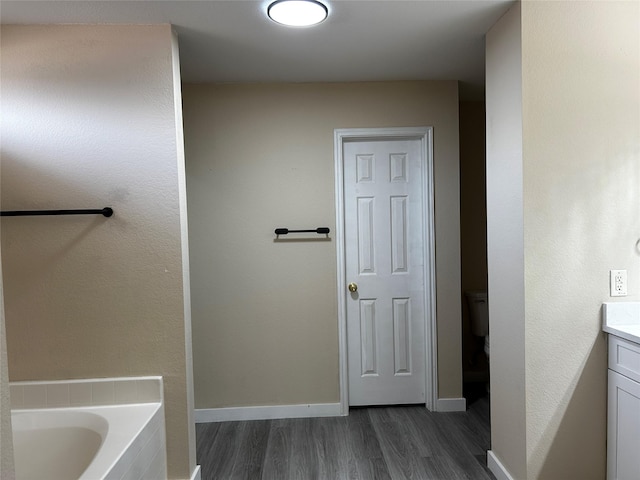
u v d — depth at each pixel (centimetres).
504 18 208
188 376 220
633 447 186
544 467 202
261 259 306
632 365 185
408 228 319
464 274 367
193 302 305
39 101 212
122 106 212
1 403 84
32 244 214
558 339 200
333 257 308
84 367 216
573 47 195
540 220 197
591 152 197
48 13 198
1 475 84
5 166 213
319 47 243
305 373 311
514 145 202
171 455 217
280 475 238
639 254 200
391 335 321
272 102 304
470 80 308
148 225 215
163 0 187
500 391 225
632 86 198
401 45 243
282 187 305
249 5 193
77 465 200
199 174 303
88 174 213
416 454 256
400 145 316
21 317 214
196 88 302
